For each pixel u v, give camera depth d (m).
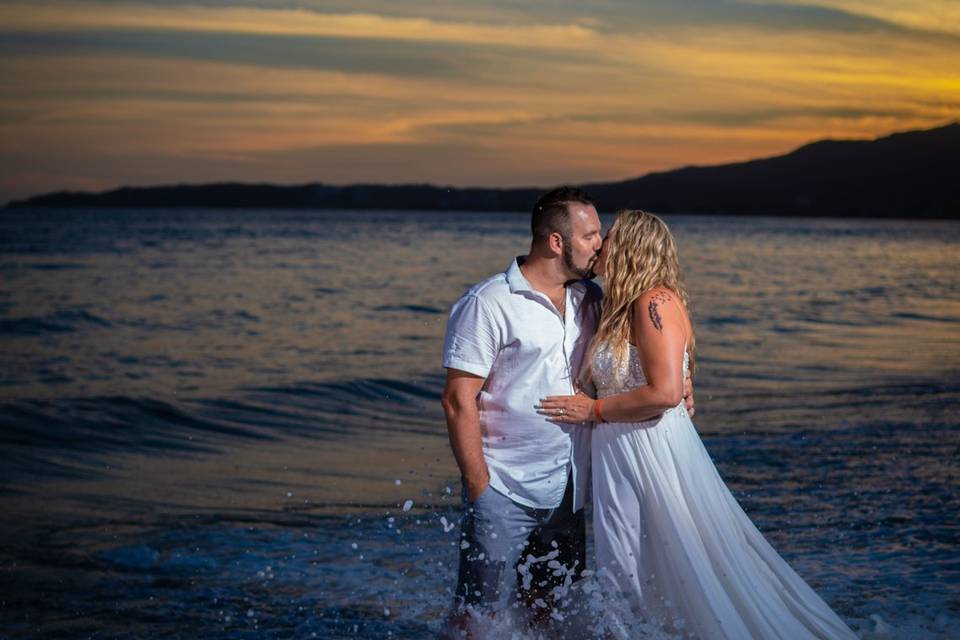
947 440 8.68
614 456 3.67
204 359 15.63
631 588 3.64
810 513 6.10
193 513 6.42
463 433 3.67
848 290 34.59
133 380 13.11
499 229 126.12
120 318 22.38
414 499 6.90
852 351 17.02
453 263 49.25
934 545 5.36
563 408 3.65
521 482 3.71
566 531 3.86
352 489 7.20
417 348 17.34
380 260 51.56
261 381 12.89
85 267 42.84
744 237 112.19
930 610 4.21
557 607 3.87
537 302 3.66
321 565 5.29
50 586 4.89
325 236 92.75
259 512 6.47
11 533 5.84
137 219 169.12
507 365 3.68
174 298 28.34
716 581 3.52
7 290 30.11
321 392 11.95
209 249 62.69
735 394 11.88
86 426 9.46
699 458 3.71
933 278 42.31
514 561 3.79
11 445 8.56
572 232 3.61
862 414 10.26
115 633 4.25
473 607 3.78
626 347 3.62
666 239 3.68
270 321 22.30
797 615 3.59
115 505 6.63
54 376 13.54
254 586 4.93
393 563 5.34
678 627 3.57
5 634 4.23
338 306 26.33
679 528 3.55
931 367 14.79
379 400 11.64
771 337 19.42
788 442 8.59
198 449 8.77
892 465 7.59
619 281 3.63
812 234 131.62
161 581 4.99
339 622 4.40
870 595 4.45
